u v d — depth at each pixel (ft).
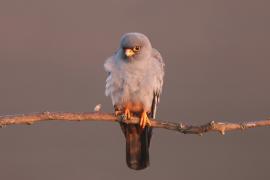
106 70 42.37
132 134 41.78
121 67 41.73
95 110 35.68
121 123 41.34
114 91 42.09
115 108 42.45
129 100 41.86
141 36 41.98
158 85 42.42
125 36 41.98
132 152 42.06
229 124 33.27
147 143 41.86
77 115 35.01
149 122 34.96
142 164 42.09
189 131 34.17
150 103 42.06
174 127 34.65
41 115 34.30
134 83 41.63
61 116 34.63
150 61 41.93
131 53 41.22
